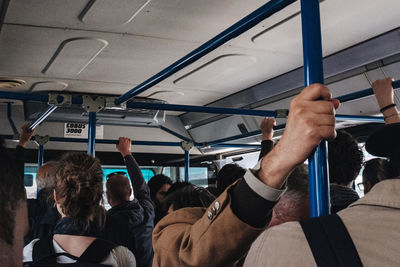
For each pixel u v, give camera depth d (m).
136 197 3.00
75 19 2.88
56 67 4.04
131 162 3.10
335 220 0.77
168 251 1.04
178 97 5.46
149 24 2.98
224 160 6.79
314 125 0.73
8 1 2.58
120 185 2.75
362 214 0.76
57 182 1.54
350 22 3.02
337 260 0.71
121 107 2.72
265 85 4.66
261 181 0.79
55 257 1.42
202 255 0.86
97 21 2.91
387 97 1.73
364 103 3.85
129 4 2.64
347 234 0.73
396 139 0.84
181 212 1.17
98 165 1.61
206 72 4.28
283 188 0.81
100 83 4.69
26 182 5.77
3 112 5.62
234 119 5.50
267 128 2.84
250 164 6.30
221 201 0.85
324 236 0.74
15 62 3.86
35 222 2.77
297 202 1.34
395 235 0.71
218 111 2.91
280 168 0.78
